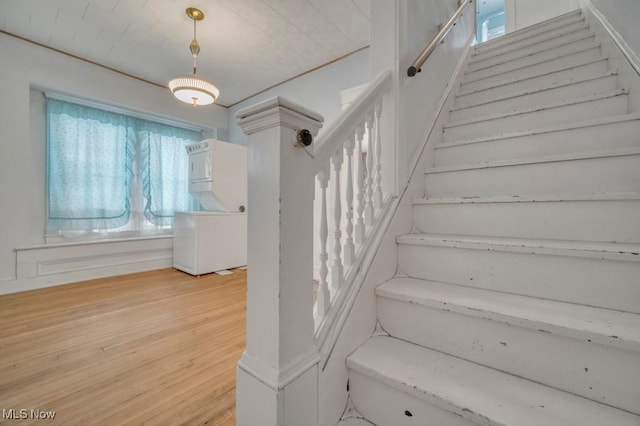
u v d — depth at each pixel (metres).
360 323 0.98
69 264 2.78
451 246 1.08
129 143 3.38
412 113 1.45
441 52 1.85
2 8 2.17
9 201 2.48
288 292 0.70
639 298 0.78
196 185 3.41
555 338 0.74
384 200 1.23
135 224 3.46
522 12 3.62
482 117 1.66
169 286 2.65
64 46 2.66
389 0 1.27
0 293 2.40
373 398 0.85
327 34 2.56
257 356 0.72
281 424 0.66
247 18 2.32
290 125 0.70
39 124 2.81
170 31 2.47
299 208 0.73
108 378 1.19
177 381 1.17
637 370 0.64
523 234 1.11
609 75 1.45
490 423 0.63
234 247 3.35
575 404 0.68
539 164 1.20
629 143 1.14
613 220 0.94
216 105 4.06
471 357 0.87
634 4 1.28
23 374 1.21
